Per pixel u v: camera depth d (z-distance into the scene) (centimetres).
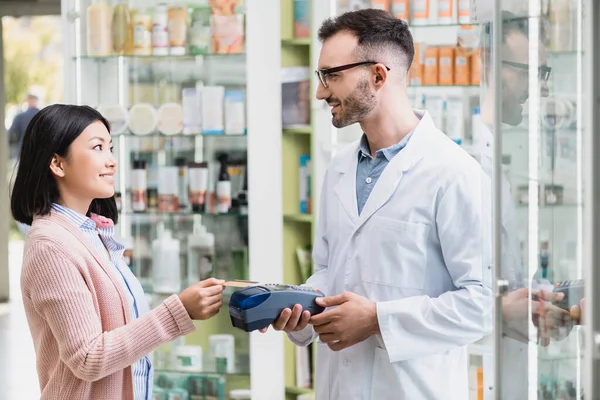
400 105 200
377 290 196
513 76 150
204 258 360
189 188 358
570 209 132
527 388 150
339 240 206
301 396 348
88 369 173
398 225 194
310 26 348
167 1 352
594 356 122
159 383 362
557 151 136
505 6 153
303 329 211
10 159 798
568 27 131
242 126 349
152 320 180
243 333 359
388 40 195
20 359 509
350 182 206
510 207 154
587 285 123
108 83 358
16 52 939
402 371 194
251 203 345
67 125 185
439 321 187
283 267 352
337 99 198
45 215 186
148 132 354
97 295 182
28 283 178
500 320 158
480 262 190
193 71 356
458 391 200
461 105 335
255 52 339
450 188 192
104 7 349
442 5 330
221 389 359
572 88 129
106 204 206
